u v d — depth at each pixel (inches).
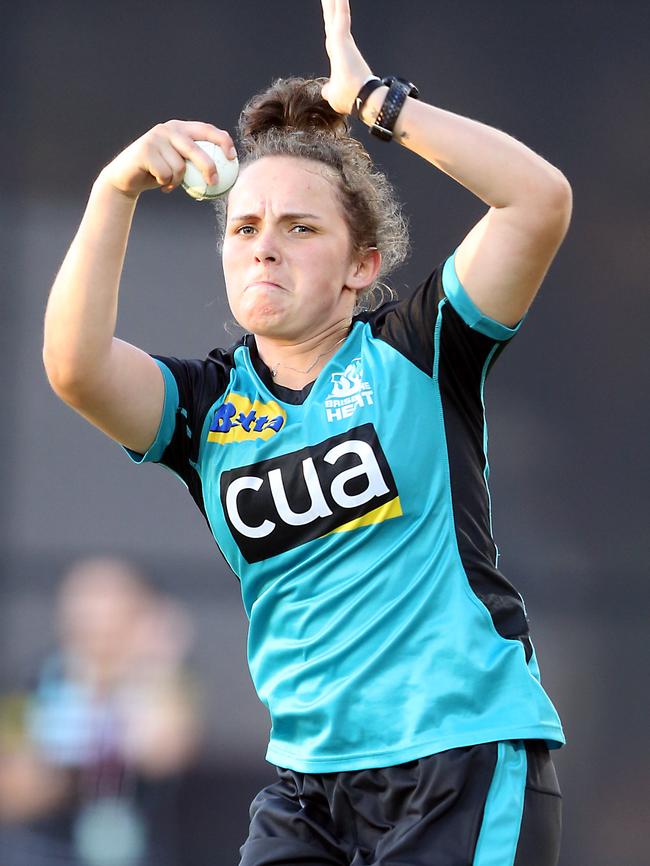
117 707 822.5
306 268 358.0
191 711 832.3
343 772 330.6
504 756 319.0
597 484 874.1
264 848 337.1
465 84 908.0
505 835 312.2
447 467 343.6
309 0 920.3
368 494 339.0
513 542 871.1
